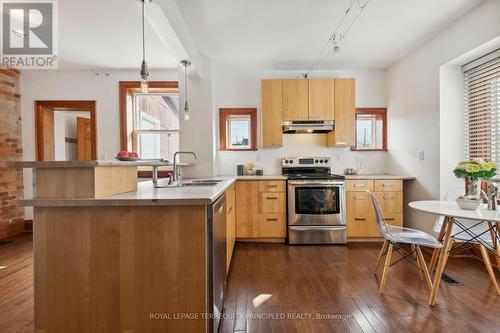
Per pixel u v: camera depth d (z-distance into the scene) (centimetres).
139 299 145
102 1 230
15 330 168
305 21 266
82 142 522
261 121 391
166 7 207
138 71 415
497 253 204
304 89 371
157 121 454
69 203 138
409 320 175
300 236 345
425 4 238
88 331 146
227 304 198
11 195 395
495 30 227
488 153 264
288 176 358
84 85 416
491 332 162
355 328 168
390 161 402
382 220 223
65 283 146
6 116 388
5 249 326
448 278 235
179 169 290
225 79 411
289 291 217
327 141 414
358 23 271
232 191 299
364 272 253
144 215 145
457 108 293
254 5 237
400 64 372
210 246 151
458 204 202
